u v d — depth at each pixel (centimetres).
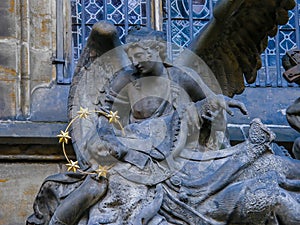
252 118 1541
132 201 1362
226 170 1380
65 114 1521
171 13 1606
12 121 1508
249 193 1366
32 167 1495
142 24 1600
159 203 1359
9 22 1552
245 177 1380
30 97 1530
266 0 1408
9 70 1536
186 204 1368
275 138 1459
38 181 1492
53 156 1497
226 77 1469
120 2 1605
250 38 1452
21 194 1488
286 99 1556
